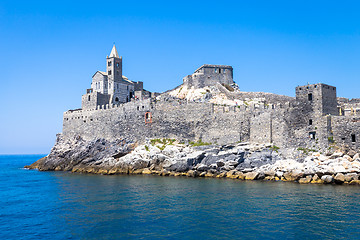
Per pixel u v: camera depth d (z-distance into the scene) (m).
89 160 112.38
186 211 47.75
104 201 56.28
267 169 78.75
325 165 70.75
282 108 83.31
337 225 40.16
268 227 39.78
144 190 66.19
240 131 90.62
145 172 95.69
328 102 79.25
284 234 37.38
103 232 39.25
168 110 106.81
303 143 78.94
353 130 72.94
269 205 50.19
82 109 133.38
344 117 74.50
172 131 104.94
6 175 112.56
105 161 107.06
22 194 67.31
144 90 155.75
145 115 110.19
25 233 39.97
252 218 43.50
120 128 116.19
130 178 87.69
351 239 35.72
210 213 46.34
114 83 136.75
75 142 125.88
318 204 50.06
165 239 36.41
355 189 61.84
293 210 46.97
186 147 96.62
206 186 69.19
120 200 56.66
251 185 69.00
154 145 103.38
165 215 45.81
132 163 99.56
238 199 54.84
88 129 126.56
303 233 37.59
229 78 141.00
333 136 75.50
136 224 41.94
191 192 62.44
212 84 138.38
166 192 63.16
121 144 112.69
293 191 60.72
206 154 89.69
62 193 66.31
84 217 46.06
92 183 79.94
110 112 120.12
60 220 45.03
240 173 81.00
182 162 89.25
